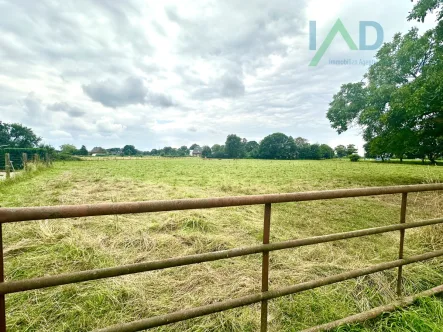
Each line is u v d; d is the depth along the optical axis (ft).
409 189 6.31
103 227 14.05
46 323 6.51
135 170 66.80
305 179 46.03
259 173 59.98
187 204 4.09
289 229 15.28
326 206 21.79
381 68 42.39
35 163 57.11
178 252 11.16
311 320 6.77
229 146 278.46
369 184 38.83
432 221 6.89
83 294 7.50
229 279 8.73
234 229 14.52
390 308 6.27
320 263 10.05
